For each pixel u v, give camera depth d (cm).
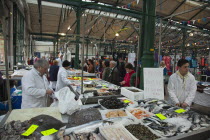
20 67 684
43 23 1165
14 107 325
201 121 144
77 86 316
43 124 121
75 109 156
